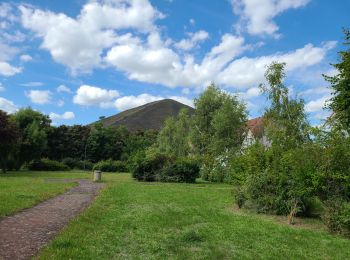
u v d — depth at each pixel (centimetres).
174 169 3656
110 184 2956
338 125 1620
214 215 1445
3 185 2425
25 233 985
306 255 907
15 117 5962
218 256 850
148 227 1144
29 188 2225
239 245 968
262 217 1501
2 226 1060
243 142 4150
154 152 3809
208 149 4378
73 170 6931
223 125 4169
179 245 941
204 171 3966
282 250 938
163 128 5869
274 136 2102
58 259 751
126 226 1140
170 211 1496
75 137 9200
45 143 6016
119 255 830
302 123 2359
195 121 4784
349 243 1060
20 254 788
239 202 1705
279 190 1563
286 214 1548
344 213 1198
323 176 1327
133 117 19000
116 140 9656
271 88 2512
